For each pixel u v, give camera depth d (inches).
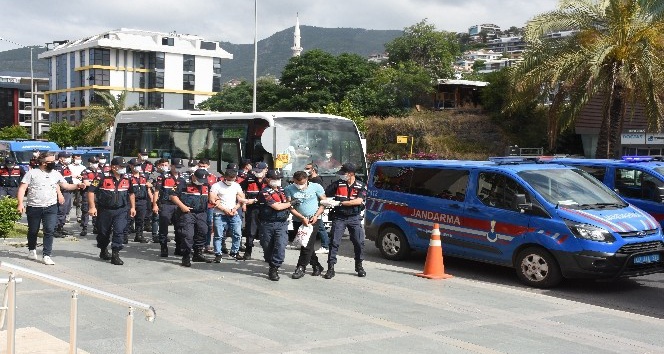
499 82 1504.7
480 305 344.8
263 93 2324.1
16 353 198.5
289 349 253.3
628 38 844.6
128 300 166.2
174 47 4001.0
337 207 415.2
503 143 1448.1
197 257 469.4
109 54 3821.4
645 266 389.7
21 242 537.3
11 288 194.5
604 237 378.6
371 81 2016.5
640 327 307.9
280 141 617.0
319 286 386.6
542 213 401.1
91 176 603.8
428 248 458.6
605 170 531.5
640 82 823.1
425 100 1845.5
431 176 472.7
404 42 2466.8
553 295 385.1
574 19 880.9
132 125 834.2
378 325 294.7
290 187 415.5
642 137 1054.4
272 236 403.5
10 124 5019.7
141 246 553.0
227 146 668.7
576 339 281.9
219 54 4195.4
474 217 435.8
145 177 585.6
